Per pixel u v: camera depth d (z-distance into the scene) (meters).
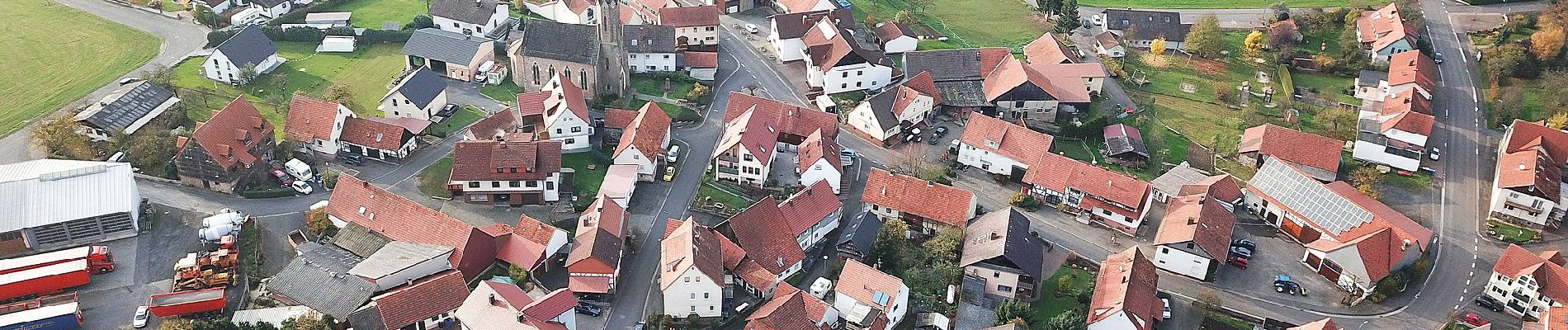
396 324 110.75
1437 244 140.50
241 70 173.00
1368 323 124.75
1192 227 130.38
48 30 195.62
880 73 183.12
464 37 185.00
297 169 142.50
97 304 116.81
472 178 137.50
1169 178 149.88
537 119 159.75
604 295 123.19
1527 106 176.88
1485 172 158.38
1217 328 122.38
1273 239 140.75
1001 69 179.88
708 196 145.25
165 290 119.81
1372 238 129.12
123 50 188.25
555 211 140.00
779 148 159.25
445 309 113.88
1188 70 192.25
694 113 168.88
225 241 126.12
